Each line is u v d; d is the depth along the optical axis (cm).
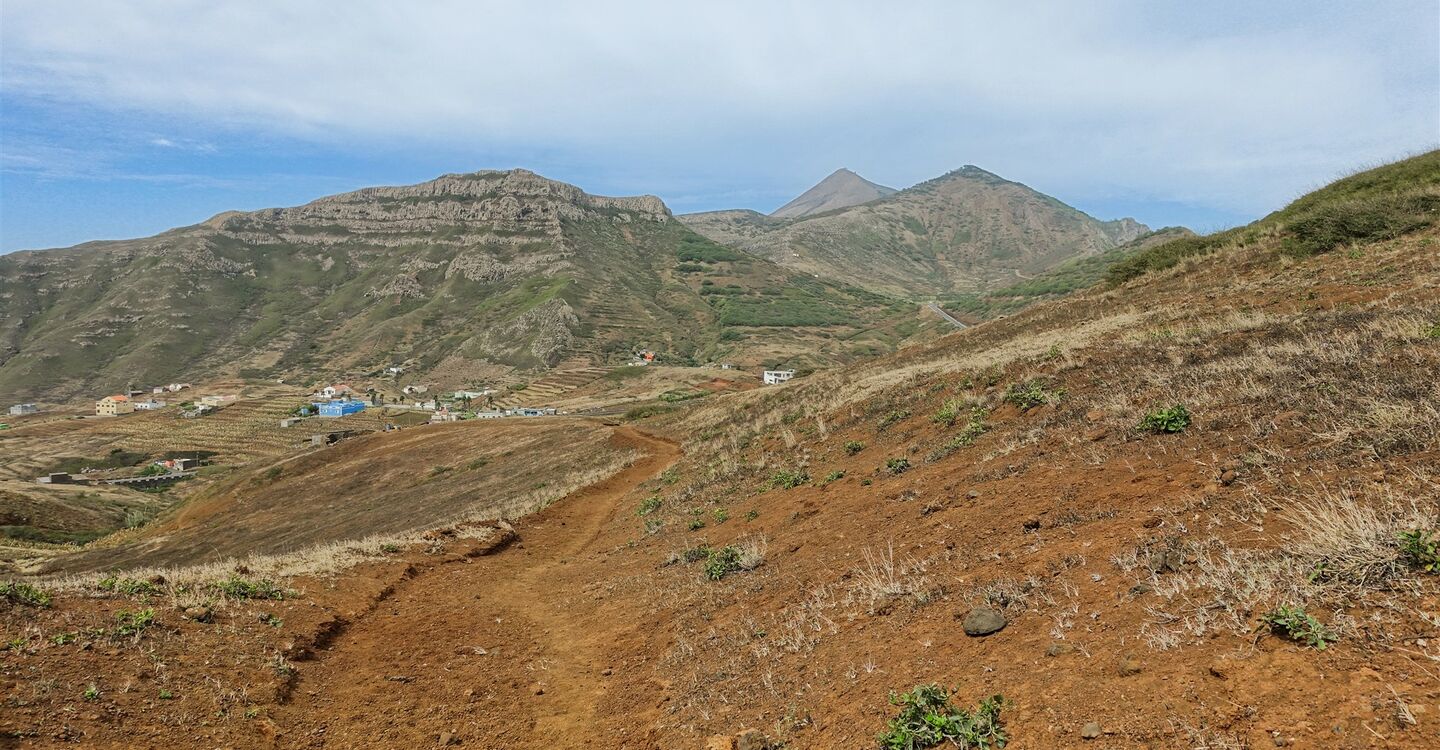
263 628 770
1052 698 388
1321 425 607
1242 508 516
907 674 480
